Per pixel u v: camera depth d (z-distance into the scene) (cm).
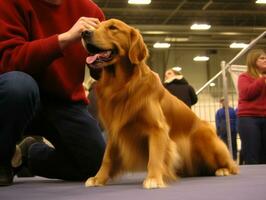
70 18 324
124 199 198
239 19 1602
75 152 320
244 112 507
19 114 273
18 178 387
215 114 1018
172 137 313
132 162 281
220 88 978
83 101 333
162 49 1961
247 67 531
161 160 263
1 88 270
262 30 1625
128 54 280
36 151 337
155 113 271
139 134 275
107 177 279
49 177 342
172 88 709
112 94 280
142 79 275
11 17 290
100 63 278
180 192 220
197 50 2002
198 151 330
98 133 328
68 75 316
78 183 306
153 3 1384
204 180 291
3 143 279
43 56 267
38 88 286
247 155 507
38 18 307
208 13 1491
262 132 511
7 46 279
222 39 1819
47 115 315
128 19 1559
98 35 276
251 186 239
